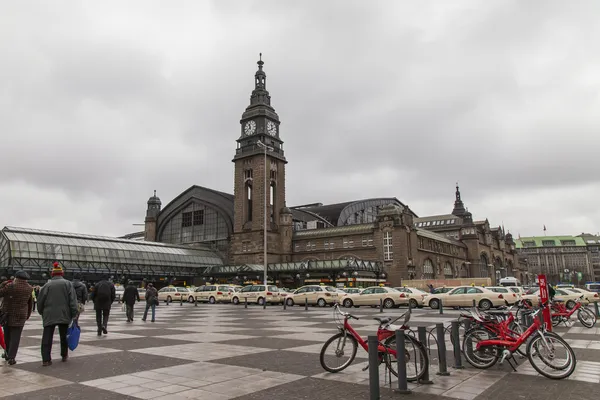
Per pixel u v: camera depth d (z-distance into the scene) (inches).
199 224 4293.8
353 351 436.1
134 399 330.3
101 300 701.9
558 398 340.5
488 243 5032.0
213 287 2098.9
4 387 363.3
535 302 1398.9
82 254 3041.3
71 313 468.8
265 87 4052.7
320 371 426.6
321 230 3676.2
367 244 3388.3
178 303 2090.3
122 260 3275.1
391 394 354.6
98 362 467.8
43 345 448.8
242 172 3843.5
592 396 346.0
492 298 1425.9
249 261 3639.3
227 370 429.1
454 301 1480.1
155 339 655.1
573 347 590.2
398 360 362.3
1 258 2785.4
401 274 3129.9
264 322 954.1
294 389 361.1
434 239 3782.0
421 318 1061.1
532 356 421.1
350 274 2888.8
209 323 932.6
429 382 387.5
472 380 401.4
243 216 3774.6
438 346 427.2
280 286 3240.7
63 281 468.1
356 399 334.6
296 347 573.0
